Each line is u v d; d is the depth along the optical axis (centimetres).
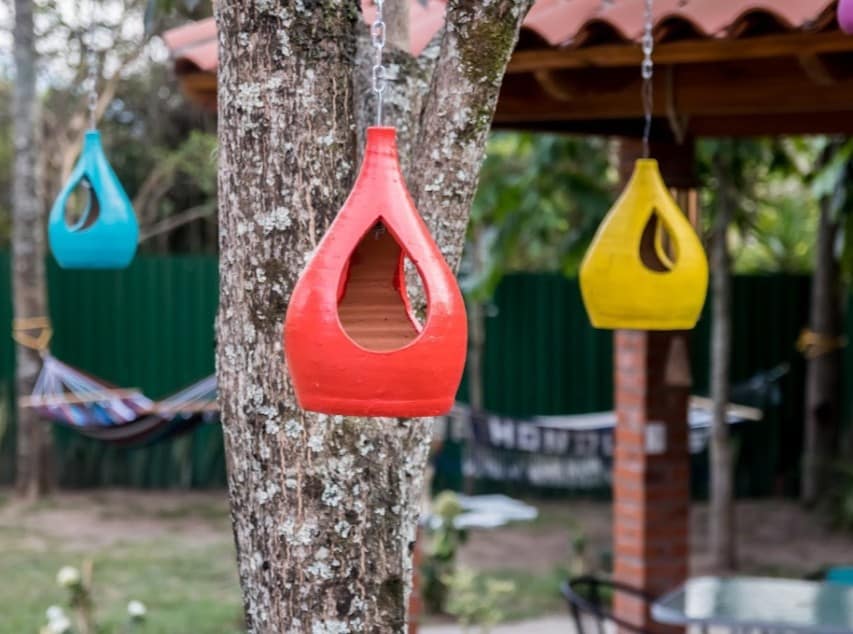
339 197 221
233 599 763
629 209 302
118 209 361
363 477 223
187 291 1144
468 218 232
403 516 231
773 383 935
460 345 185
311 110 219
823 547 966
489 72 225
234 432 223
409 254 184
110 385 816
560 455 738
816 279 1052
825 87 403
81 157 367
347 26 224
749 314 1130
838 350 1084
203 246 1429
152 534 969
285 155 218
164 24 873
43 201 1195
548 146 823
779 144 879
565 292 1122
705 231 920
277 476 220
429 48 257
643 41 338
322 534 220
